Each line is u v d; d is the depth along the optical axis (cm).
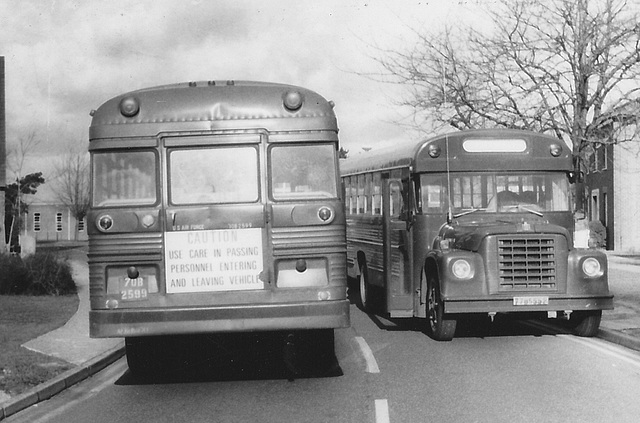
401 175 1490
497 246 1270
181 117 1002
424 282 1388
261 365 1173
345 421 828
